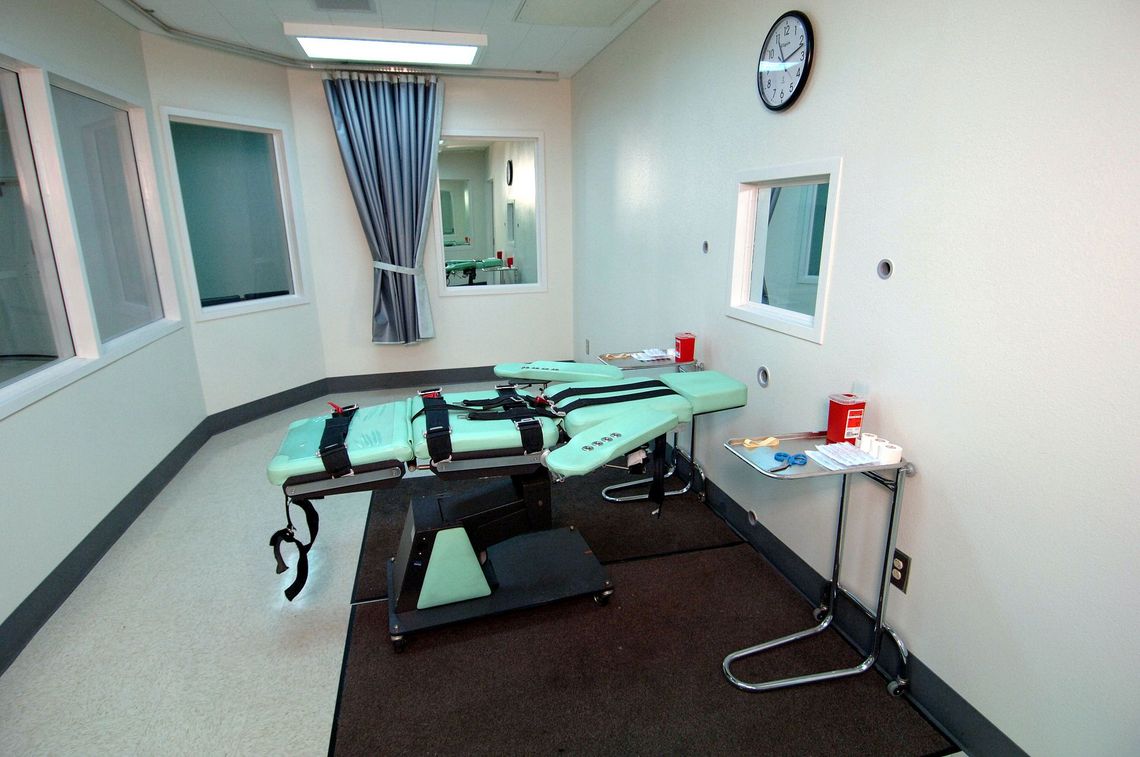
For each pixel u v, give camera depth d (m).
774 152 2.28
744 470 2.68
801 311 2.79
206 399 3.94
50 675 1.94
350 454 1.83
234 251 4.18
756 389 2.55
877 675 1.90
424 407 2.02
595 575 2.28
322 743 1.69
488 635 2.10
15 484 2.08
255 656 2.02
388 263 4.69
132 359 3.00
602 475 3.40
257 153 4.25
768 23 2.24
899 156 1.70
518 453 1.94
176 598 2.33
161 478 3.23
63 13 2.63
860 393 1.93
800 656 1.98
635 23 3.47
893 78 1.69
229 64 3.88
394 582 2.22
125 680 1.92
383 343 4.86
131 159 3.37
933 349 1.64
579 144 4.75
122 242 3.22
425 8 3.21
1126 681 1.25
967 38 1.46
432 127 4.56
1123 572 1.24
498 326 5.29
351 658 2.00
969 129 1.48
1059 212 1.29
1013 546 1.46
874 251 1.82
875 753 1.62
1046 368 1.35
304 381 4.71
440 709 1.79
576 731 1.71
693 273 3.04
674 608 2.23
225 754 1.66
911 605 1.79
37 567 2.16
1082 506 1.30
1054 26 1.27
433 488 3.29
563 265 5.30
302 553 2.04
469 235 9.19
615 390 2.37
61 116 2.71
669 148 3.18
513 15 3.34
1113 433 1.23
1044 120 1.31
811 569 2.26
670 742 1.67
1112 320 1.21
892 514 1.75
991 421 1.49
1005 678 1.52
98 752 1.67
